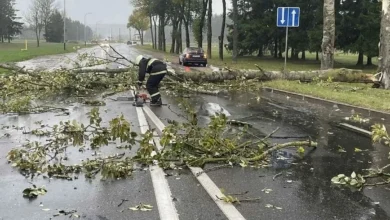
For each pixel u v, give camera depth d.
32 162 6.20
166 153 6.52
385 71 15.73
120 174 5.75
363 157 6.86
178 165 6.32
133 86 15.45
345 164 6.44
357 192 5.20
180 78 16.28
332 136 8.52
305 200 4.90
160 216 4.39
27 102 11.98
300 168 6.23
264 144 7.30
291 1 39.03
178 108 12.27
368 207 4.70
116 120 6.39
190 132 7.05
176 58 49.12
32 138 8.00
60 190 5.19
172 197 4.96
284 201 4.87
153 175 5.82
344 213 4.51
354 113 11.62
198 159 6.34
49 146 7.27
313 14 38.66
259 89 17.38
